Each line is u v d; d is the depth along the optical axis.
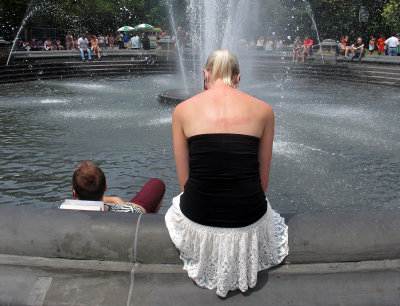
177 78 21.12
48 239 2.43
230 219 2.07
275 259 2.34
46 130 8.84
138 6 50.12
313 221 2.49
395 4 30.52
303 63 22.61
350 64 21.31
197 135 2.08
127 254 2.41
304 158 7.00
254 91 15.60
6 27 34.53
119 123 9.60
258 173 2.14
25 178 5.97
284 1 42.56
